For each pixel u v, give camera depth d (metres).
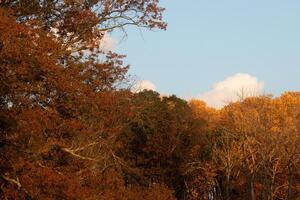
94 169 25.41
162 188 38.97
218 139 62.78
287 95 70.62
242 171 59.91
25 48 17.56
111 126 25.31
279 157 54.09
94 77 23.14
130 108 26.42
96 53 24.22
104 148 28.14
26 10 22.89
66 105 19.83
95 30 24.81
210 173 60.72
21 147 18.94
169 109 62.66
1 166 18.83
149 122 57.16
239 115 56.78
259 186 58.88
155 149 59.81
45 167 19.19
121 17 26.41
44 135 19.64
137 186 39.47
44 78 18.48
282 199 59.44
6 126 18.11
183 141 62.62
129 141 54.97
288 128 54.16
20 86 17.64
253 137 54.69
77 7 24.45
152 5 26.59
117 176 28.88
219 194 65.31
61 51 20.89
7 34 17.19
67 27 24.44
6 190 18.44
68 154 21.38
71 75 20.75
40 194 18.94
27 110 17.80
